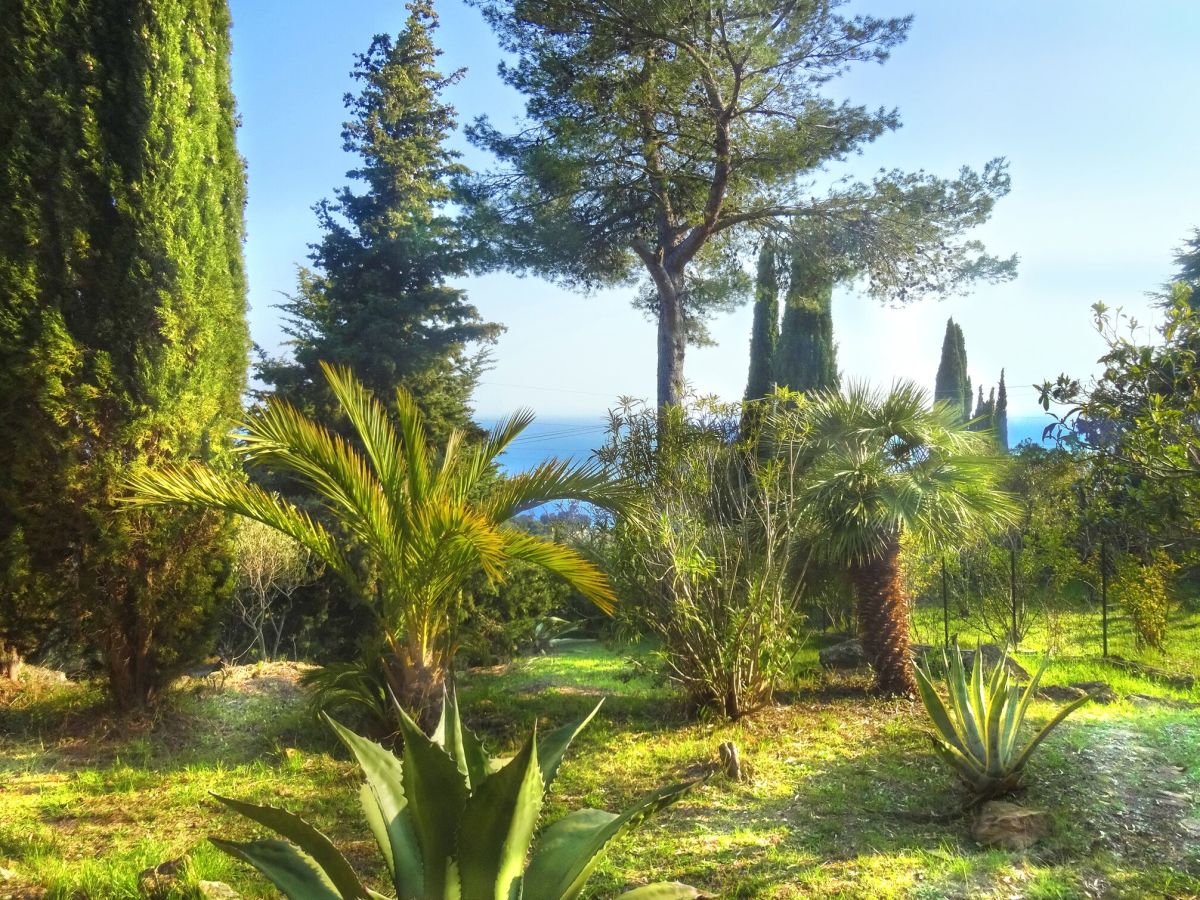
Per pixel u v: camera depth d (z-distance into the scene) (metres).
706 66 12.74
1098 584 12.12
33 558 7.49
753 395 29.97
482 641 13.10
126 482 7.25
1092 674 9.66
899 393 9.22
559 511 10.04
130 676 7.80
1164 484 3.49
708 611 8.16
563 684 10.77
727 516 8.87
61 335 7.33
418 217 20.39
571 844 2.82
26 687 8.39
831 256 15.02
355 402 7.11
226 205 8.52
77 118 7.46
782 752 6.82
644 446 8.80
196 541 8.03
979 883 4.22
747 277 17.44
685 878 4.38
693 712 8.20
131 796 5.71
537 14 13.22
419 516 6.90
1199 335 3.42
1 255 7.25
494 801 2.37
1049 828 4.86
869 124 13.73
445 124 22.41
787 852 4.71
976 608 12.74
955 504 8.56
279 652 16.86
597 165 13.94
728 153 13.62
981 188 13.70
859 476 8.71
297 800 5.71
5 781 6.01
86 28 7.54
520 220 14.51
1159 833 4.84
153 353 7.67
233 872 4.32
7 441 7.34
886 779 6.07
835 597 10.73
